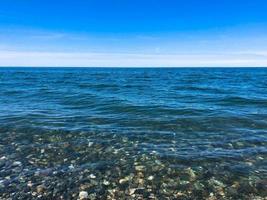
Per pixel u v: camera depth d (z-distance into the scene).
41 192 6.68
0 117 15.61
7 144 10.49
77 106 20.00
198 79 58.38
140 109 18.38
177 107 19.08
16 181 7.23
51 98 24.42
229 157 9.05
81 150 9.88
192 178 7.54
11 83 43.22
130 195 6.62
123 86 38.03
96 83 43.97
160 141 11.02
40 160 8.82
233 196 6.58
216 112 17.12
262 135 11.76
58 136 11.72
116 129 13.02
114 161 8.77
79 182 7.24
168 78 63.41
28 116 16.00
